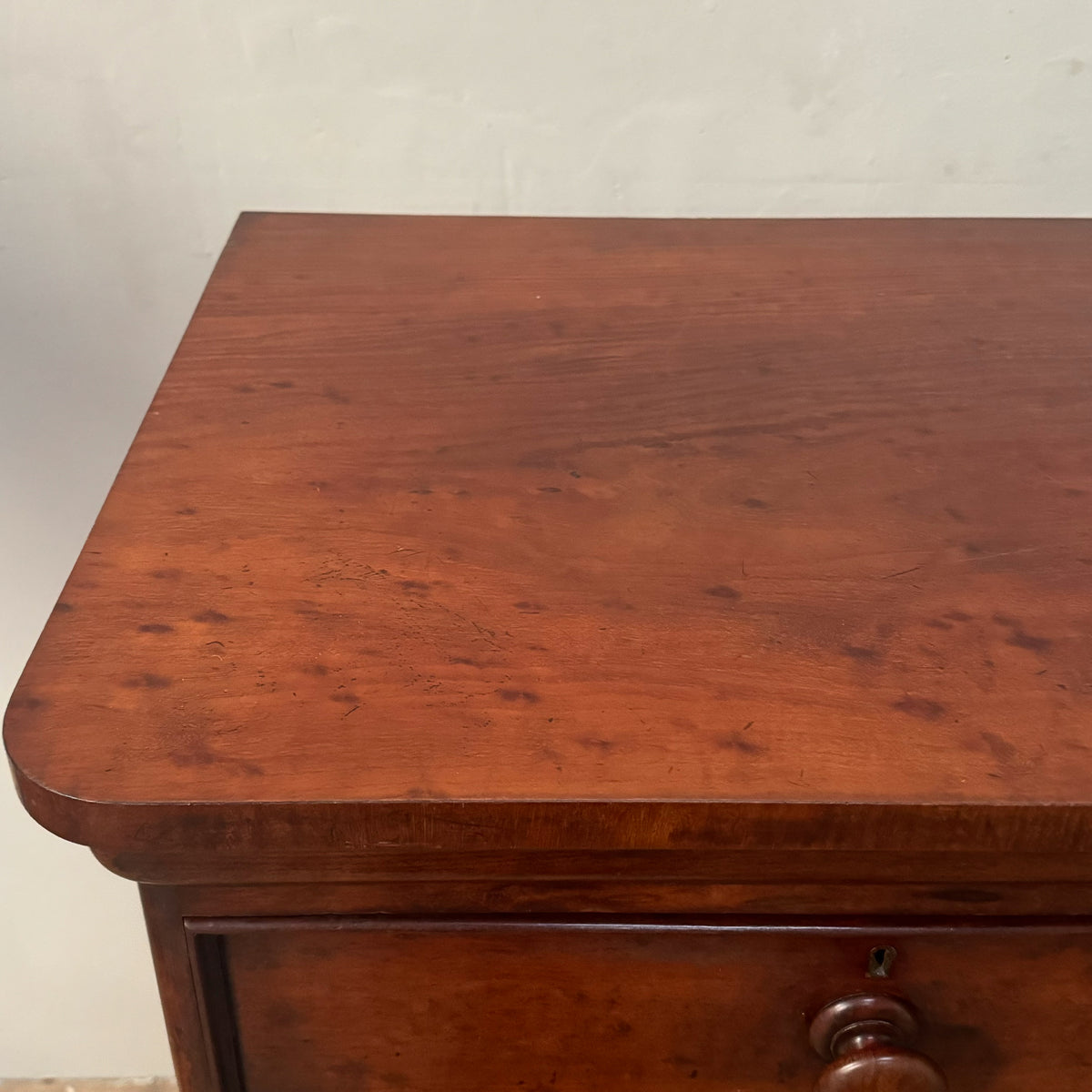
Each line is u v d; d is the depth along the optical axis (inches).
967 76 35.4
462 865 16.7
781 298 28.9
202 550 19.4
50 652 17.1
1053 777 15.5
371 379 24.9
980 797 15.2
